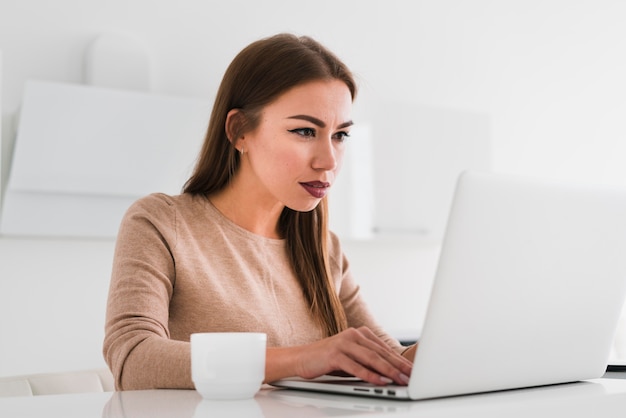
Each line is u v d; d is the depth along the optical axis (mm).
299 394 989
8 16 3148
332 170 1438
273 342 1501
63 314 3225
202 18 3541
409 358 1366
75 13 3266
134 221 1422
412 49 4105
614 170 4680
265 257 1565
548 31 4527
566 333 1026
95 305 3289
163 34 3451
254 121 1455
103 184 3049
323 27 3859
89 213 3062
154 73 3422
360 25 3965
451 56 4223
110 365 1198
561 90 4539
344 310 1748
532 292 960
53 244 3225
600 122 4652
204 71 3533
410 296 4051
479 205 875
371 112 3717
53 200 2998
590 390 971
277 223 1622
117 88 3229
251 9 3662
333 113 1414
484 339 923
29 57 3172
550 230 952
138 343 1155
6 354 3117
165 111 3135
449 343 888
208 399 929
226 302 1467
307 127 1412
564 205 959
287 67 1420
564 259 979
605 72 4695
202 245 1496
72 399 948
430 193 3809
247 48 1501
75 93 2963
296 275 1603
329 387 984
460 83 4234
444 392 907
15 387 1565
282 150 1425
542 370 1017
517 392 978
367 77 3965
